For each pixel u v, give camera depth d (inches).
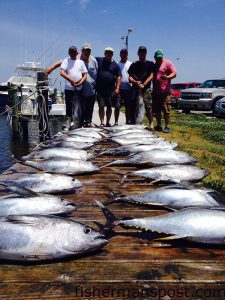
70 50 385.1
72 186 185.8
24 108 637.3
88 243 117.2
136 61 417.1
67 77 389.1
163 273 108.1
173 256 119.2
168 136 439.8
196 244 128.9
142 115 430.3
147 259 116.7
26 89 808.3
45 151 248.8
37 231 114.7
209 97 801.6
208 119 714.8
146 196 164.2
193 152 354.9
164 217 132.1
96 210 161.6
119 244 127.6
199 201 156.4
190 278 105.4
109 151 278.5
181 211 132.2
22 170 229.0
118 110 437.4
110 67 417.7
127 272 108.5
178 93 1033.5
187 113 867.4
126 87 444.1
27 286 100.3
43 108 434.0
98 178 220.1
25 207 145.3
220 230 125.1
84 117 426.0
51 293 97.1
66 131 382.3
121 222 134.0
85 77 394.0
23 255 112.0
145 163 237.1
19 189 148.3
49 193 182.4
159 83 429.4
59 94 1135.0
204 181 233.6
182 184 172.6
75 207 154.9
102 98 429.1
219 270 110.6
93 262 114.3
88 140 319.6
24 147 522.0
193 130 541.3
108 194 186.9
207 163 309.1
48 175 185.3
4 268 110.2
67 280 103.6
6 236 113.8
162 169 205.3
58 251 113.4
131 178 220.5
